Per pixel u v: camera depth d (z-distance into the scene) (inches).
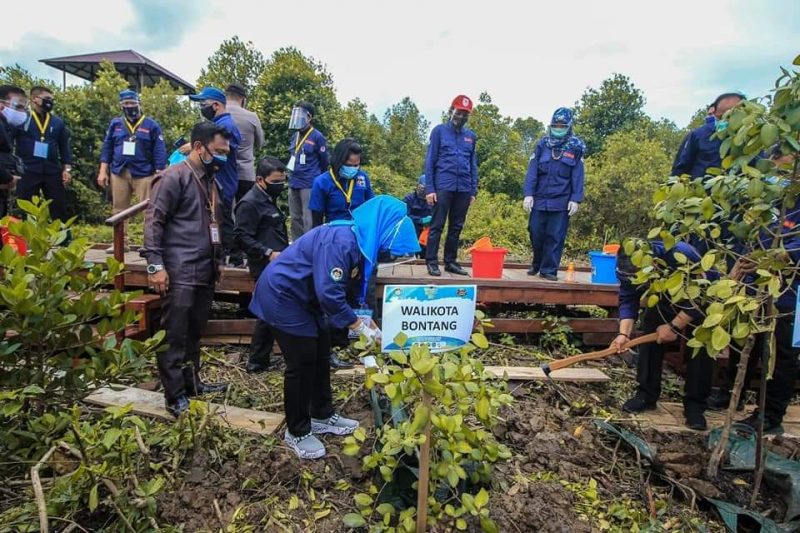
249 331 183.6
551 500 108.0
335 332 157.3
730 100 167.2
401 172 749.3
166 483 104.7
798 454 129.2
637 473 123.2
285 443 120.3
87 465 92.4
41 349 100.6
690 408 141.9
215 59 484.1
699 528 105.1
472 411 133.0
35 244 97.7
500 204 524.7
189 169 128.3
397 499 101.9
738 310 94.0
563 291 201.0
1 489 99.2
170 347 127.8
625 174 426.6
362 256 108.0
